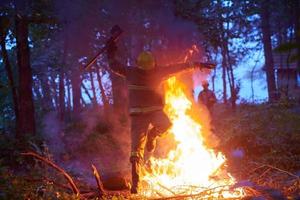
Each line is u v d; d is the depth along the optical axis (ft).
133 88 18.11
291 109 47.14
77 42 36.86
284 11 70.33
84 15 32.07
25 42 30.35
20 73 30.53
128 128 38.93
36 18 29.22
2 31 28.99
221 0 42.78
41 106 47.62
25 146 27.20
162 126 18.15
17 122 30.14
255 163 21.15
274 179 18.43
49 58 45.91
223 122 38.34
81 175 22.11
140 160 17.62
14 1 26.73
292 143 25.81
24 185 17.61
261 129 28.81
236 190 16.53
